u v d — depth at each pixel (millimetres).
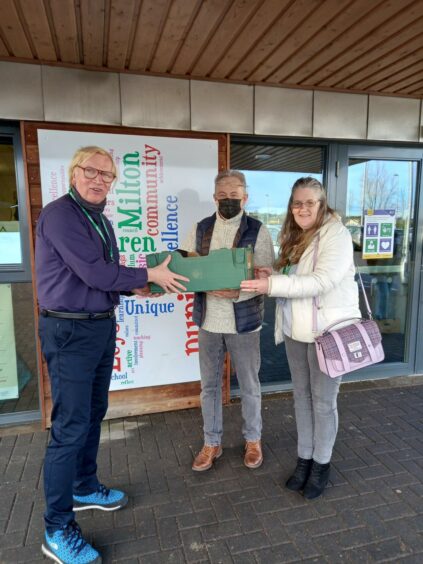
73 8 1998
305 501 2160
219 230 2295
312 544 1880
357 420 3031
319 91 3189
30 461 2541
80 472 2045
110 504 2090
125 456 2584
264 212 3434
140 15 2074
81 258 1604
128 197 2891
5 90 2596
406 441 2744
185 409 3209
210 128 2986
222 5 1992
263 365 3664
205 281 1933
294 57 2611
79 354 1695
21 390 3051
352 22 2172
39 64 2623
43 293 1678
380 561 1789
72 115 2715
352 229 3641
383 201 3686
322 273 1895
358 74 2916
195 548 1859
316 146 3441
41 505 2139
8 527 1987
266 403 3303
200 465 2416
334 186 3496
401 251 3812
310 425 2201
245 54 2562
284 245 2195
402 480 2334
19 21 2121
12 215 2865
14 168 2824
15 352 3004
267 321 3672
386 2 1987
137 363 3057
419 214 3744
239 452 2617
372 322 1989
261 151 3361
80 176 1681
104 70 2732
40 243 1680
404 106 3420
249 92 3033
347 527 1980
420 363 3922
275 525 1994
